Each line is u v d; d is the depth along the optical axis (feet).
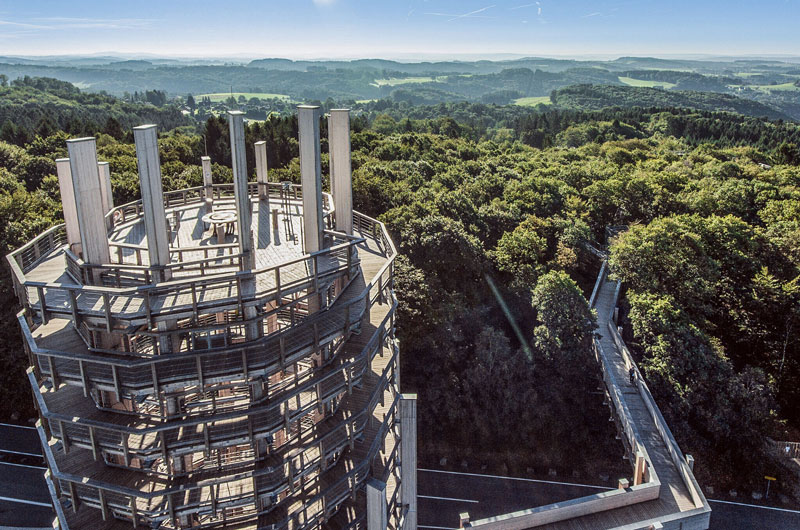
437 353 186.39
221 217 106.83
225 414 77.41
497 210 274.98
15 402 172.65
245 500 83.66
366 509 99.25
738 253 241.35
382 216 229.25
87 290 68.33
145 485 79.15
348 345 96.58
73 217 93.86
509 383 178.91
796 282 229.45
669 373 173.99
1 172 259.60
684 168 409.90
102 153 318.04
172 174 292.40
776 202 303.89
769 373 206.49
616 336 196.34
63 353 74.43
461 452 169.89
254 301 74.90
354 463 96.48
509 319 212.84
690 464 139.95
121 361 71.72
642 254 220.84
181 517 87.81
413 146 428.97
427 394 180.96
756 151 510.99
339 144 106.52
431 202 254.47
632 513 128.47
